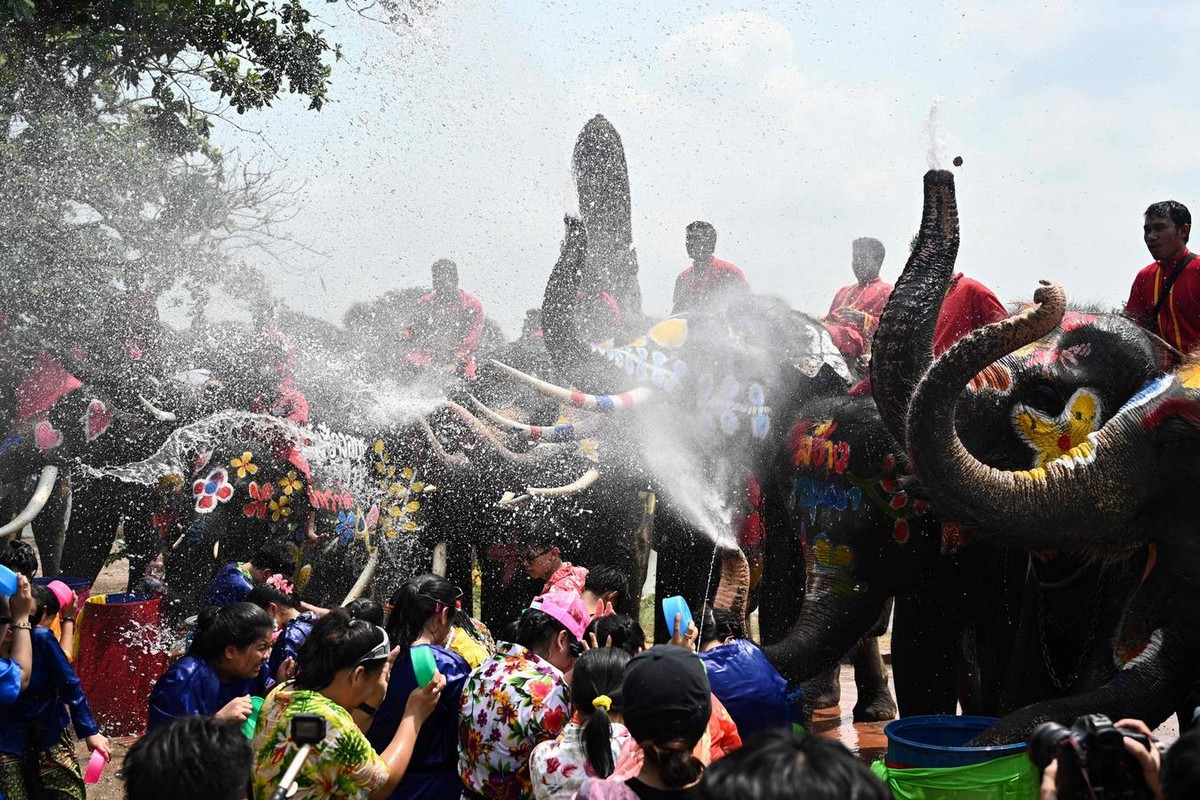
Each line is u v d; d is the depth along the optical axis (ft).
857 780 7.36
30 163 30.27
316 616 16.65
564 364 25.84
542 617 14.14
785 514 24.57
